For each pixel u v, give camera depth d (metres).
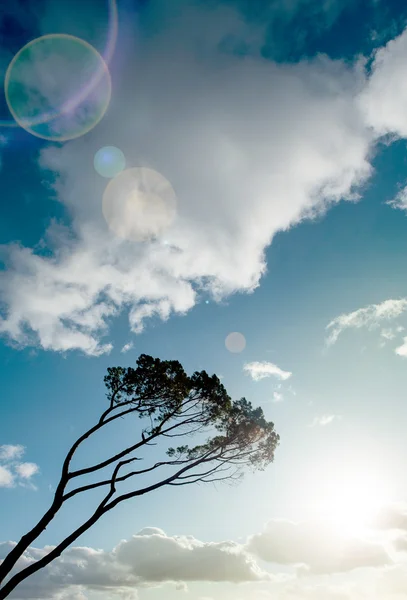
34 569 8.72
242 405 14.73
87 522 9.67
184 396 12.42
